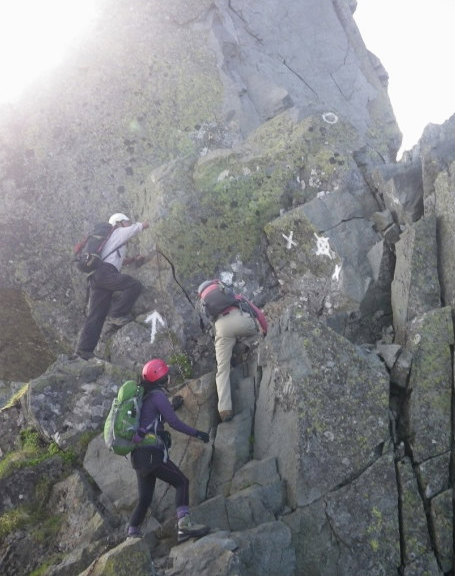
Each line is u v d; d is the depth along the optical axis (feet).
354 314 22.20
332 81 31.53
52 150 26.73
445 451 19.12
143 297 23.82
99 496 19.53
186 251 23.80
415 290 21.01
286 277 23.85
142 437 17.78
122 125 27.27
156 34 28.78
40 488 19.95
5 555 18.80
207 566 16.58
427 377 19.70
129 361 23.06
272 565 17.53
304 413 18.99
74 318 25.31
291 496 18.67
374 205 24.29
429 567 18.13
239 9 30.96
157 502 19.24
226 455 19.56
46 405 21.01
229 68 29.66
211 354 22.88
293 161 25.05
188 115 27.99
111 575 16.26
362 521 18.37
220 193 24.47
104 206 26.25
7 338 25.16
